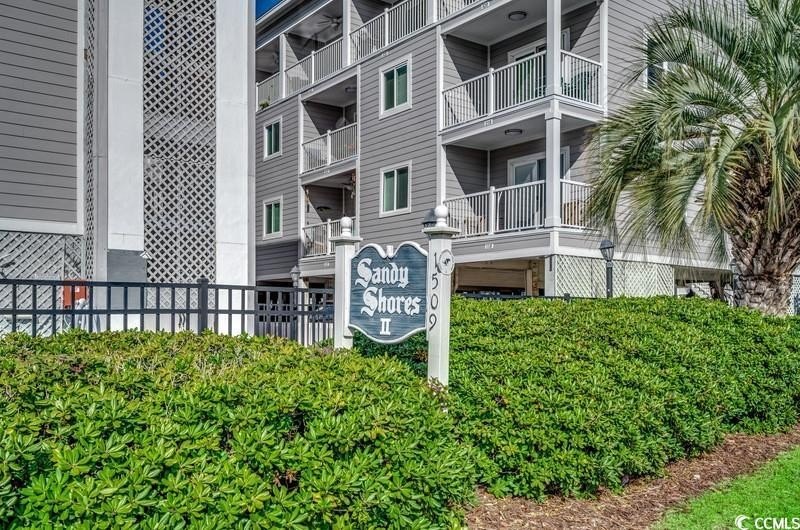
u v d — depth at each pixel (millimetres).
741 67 8773
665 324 6609
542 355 5133
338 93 20312
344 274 5027
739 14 8922
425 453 2717
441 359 4281
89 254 9172
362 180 18453
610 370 5035
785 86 8352
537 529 3699
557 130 13195
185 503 2014
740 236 8859
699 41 9227
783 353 6516
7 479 1922
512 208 14656
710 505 4211
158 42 9180
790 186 8062
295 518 2141
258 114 23375
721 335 6680
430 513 2641
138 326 8602
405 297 4559
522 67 15062
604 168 9203
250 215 9758
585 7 14445
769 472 4941
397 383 3537
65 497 1894
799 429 6402
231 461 2271
